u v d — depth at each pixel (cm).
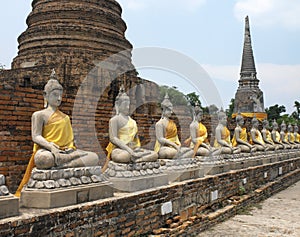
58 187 574
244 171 1328
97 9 1473
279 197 1484
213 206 1049
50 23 1445
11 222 469
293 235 885
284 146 2205
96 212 604
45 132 621
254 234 888
